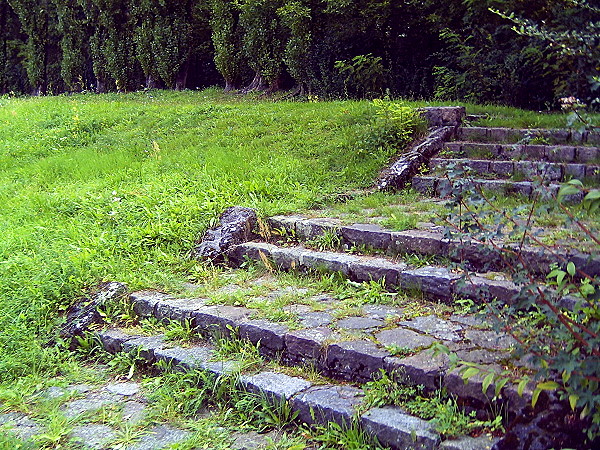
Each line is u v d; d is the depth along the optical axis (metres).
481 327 3.15
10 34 19.94
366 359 2.94
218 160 6.76
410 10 11.55
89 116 10.41
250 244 4.76
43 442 2.83
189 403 3.08
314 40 12.79
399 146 6.79
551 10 8.91
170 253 4.83
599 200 2.14
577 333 2.23
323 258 4.23
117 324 3.99
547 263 3.35
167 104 13.04
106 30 17.69
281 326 3.38
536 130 6.52
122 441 2.79
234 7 14.84
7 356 3.72
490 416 2.53
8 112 11.52
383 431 2.55
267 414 2.91
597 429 2.18
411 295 3.73
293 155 6.91
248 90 14.84
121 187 6.37
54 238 5.27
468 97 9.82
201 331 3.67
